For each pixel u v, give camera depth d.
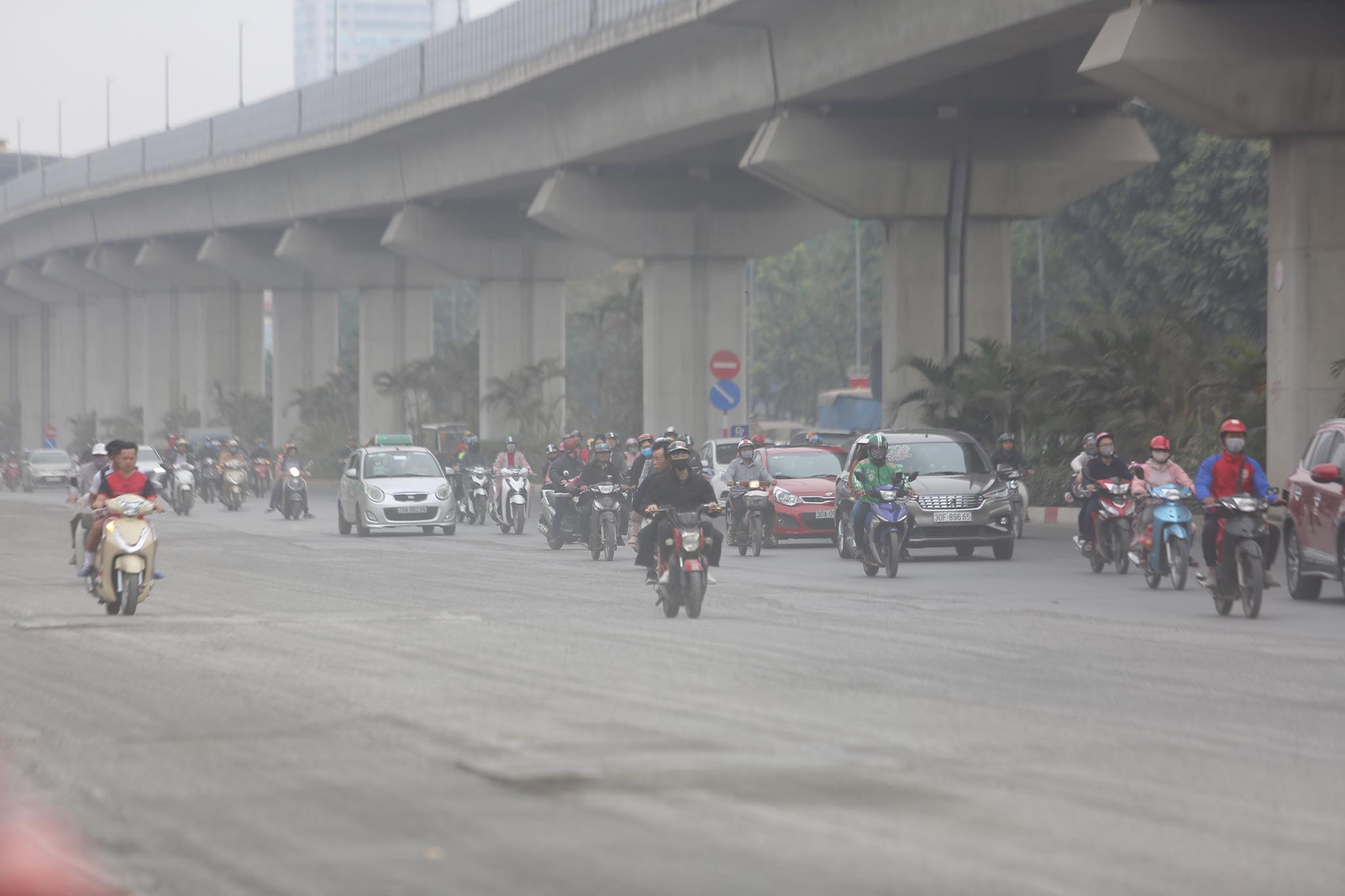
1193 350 88.31
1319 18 68.69
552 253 158.00
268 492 157.75
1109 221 145.75
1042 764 23.20
